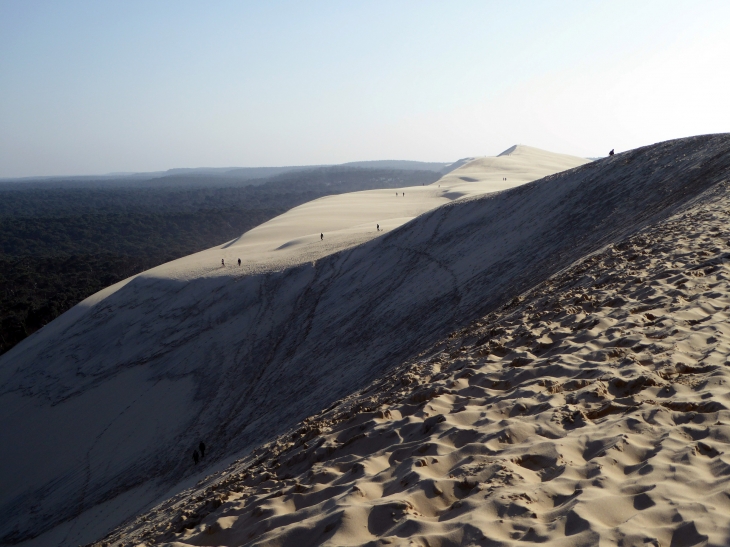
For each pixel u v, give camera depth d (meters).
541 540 2.90
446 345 11.86
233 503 5.05
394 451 4.75
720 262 8.42
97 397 35.38
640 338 6.01
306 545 3.55
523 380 5.80
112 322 44.53
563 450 3.90
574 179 34.72
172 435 27.77
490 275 26.11
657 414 4.20
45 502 26.50
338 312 33.94
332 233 57.53
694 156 26.36
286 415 21.08
